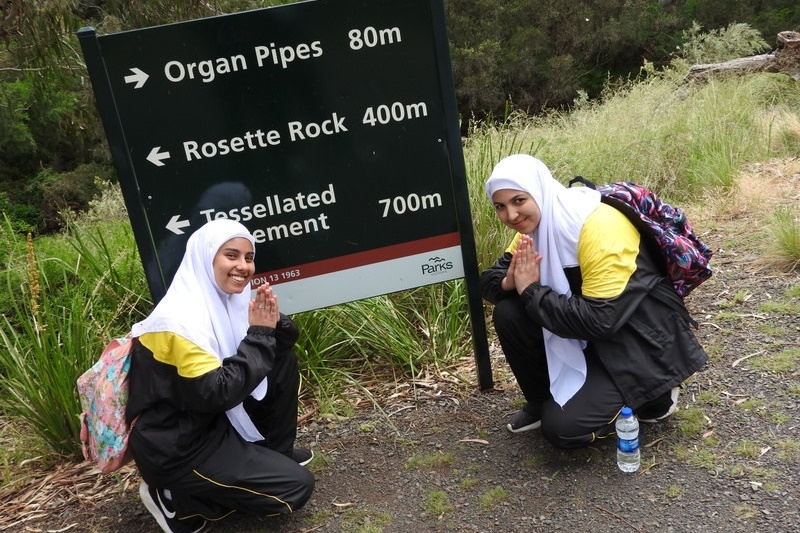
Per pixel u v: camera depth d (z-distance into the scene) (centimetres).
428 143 330
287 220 329
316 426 353
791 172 616
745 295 413
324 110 320
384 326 401
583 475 285
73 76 783
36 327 359
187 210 321
